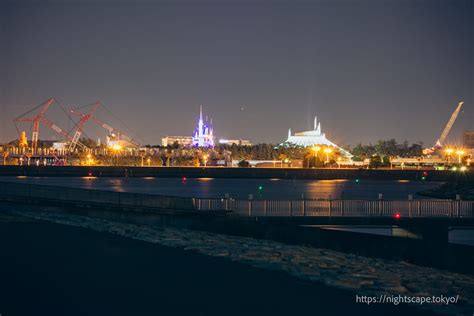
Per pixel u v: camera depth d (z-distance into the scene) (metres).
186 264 37.88
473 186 148.62
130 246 44.47
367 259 42.94
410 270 39.19
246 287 32.00
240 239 51.19
